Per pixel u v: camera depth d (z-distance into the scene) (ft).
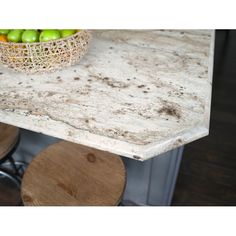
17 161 5.00
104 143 1.99
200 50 3.05
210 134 6.39
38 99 2.43
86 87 2.56
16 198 4.99
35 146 4.67
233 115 6.98
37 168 3.06
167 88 2.49
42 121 2.19
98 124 2.14
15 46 2.54
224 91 7.80
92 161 3.13
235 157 5.82
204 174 5.46
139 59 2.93
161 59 2.92
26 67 2.69
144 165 4.14
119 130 2.08
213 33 3.37
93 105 2.34
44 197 2.77
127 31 3.47
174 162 3.99
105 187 2.85
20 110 2.31
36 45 2.55
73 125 2.14
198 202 4.97
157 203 4.65
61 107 2.33
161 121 2.15
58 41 2.59
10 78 2.73
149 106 2.30
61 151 3.26
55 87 2.57
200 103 2.31
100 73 2.74
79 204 2.70
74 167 3.07
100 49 3.13
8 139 3.44
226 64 9.11
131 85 2.56
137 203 4.71
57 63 2.74
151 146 1.94
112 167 3.06
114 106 2.32
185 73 2.68
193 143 6.14
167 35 3.35
